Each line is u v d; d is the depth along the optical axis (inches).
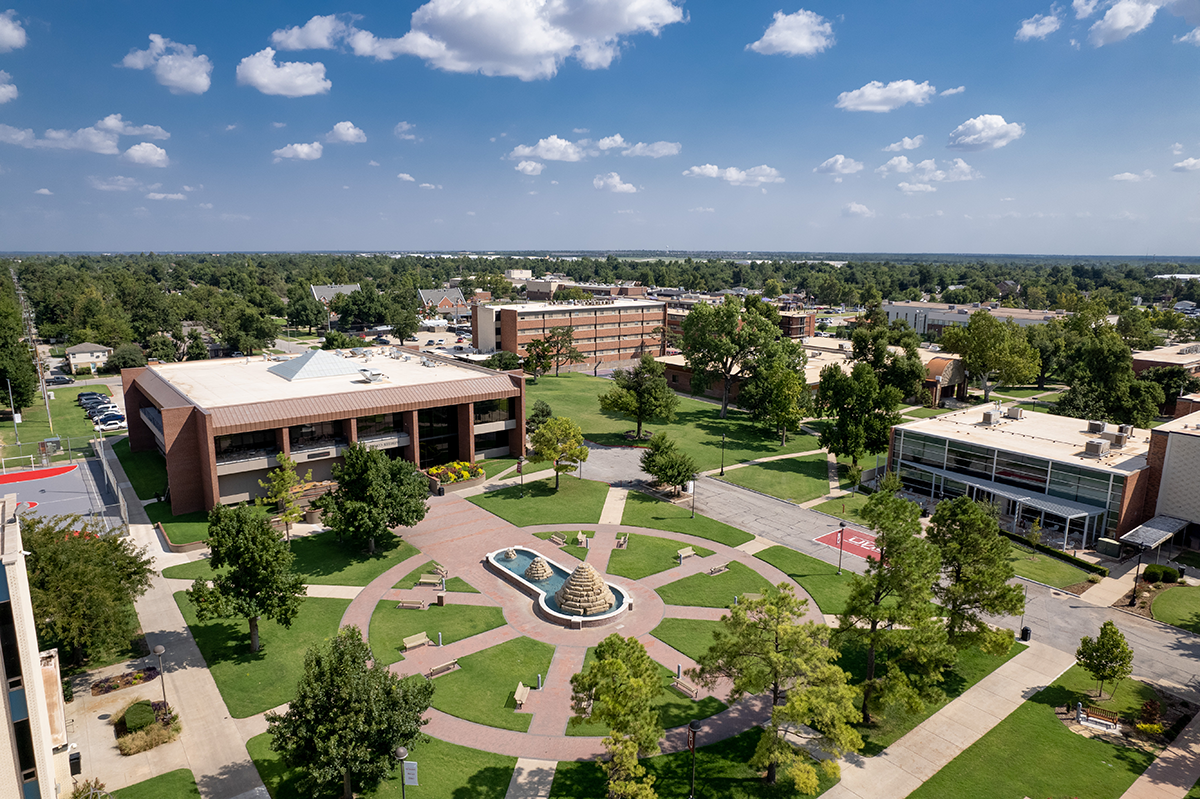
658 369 4023.1
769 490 3238.2
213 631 1957.4
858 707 1626.5
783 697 1653.5
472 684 1708.9
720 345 4537.4
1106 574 2372.0
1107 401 4025.6
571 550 2524.6
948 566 1768.0
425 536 2642.7
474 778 1393.9
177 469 2736.2
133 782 1369.3
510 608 2100.1
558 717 1589.6
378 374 3479.3
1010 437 3115.2
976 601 1684.3
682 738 1523.1
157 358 6259.8
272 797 1337.4
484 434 3624.5
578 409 4761.3
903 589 1467.8
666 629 1982.0
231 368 3757.4
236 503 2864.2
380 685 1282.0
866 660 1855.3
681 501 3061.0
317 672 1263.5
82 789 1291.8
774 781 1389.0
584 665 1797.5
